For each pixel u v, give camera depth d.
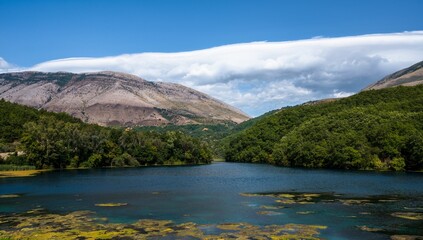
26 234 56.62
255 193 100.25
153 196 95.81
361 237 54.50
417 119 194.00
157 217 68.94
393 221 64.25
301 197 91.88
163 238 54.31
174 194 99.44
